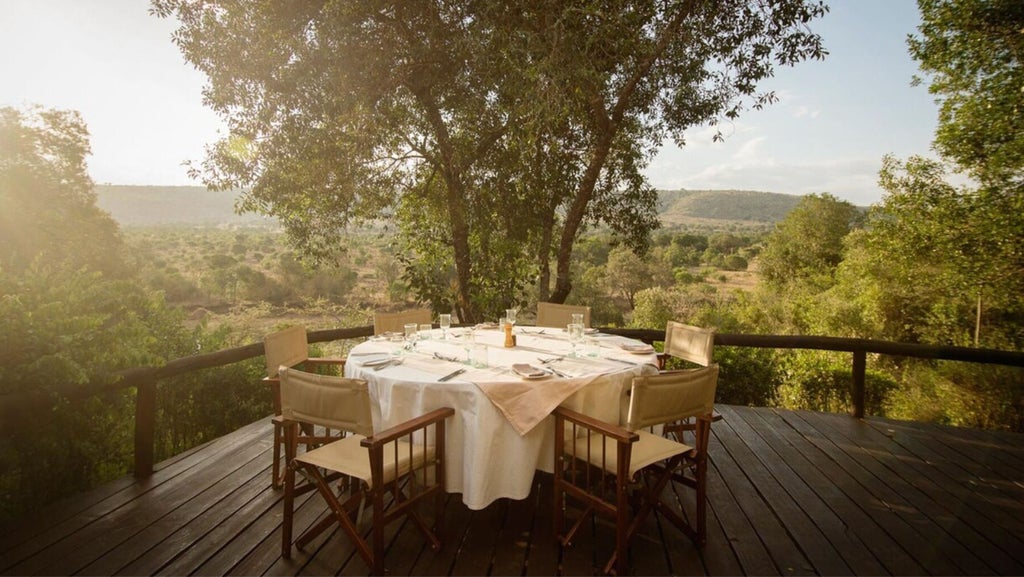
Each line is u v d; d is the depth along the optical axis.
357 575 2.09
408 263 6.51
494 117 5.26
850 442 3.78
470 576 2.08
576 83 4.13
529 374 2.39
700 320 20.19
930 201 8.70
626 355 2.95
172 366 3.09
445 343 3.22
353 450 2.32
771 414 4.46
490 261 6.05
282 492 2.83
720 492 2.94
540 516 2.59
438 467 2.29
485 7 4.19
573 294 17.59
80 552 2.21
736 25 4.67
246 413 4.34
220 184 5.15
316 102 4.64
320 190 5.23
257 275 25.34
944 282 9.12
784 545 2.37
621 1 4.10
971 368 5.21
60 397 2.54
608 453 2.29
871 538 2.43
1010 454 3.55
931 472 3.25
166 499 2.72
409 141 5.83
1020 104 6.70
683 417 2.24
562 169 5.68
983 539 2.44
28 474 2.62
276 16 4.46
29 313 2.49
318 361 3.33
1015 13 6.49
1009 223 7.19
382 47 4.76
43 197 8.91
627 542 2.14
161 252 41.88
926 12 7.23
